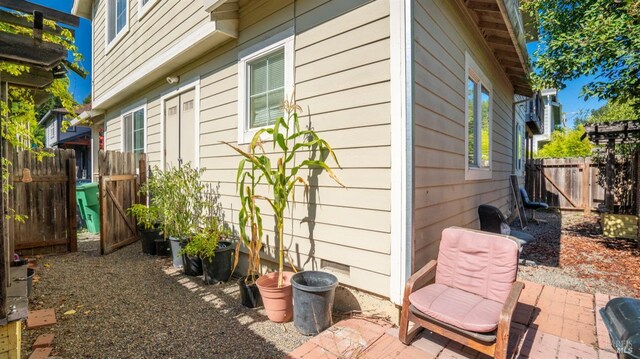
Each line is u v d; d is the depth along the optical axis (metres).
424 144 2.94
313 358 2.21
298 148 3.41
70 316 2.99
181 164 5.45
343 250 2.99
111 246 5.36
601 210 7.14
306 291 2.62
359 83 2.87
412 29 2.62
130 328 2.77
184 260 4.15
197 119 5.00
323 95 3.17
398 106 2.61
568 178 9.99
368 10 2.82
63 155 5.34
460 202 4.01
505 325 1.91
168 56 5.07
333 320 2.86
